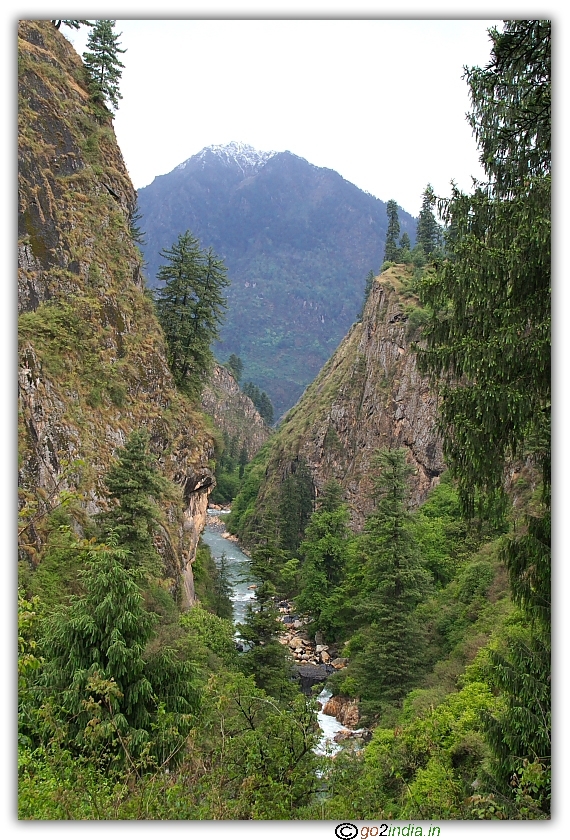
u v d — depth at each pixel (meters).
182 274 46.94
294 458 97.88
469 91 11.66
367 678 33.94
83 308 34.12
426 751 18.34
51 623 14.77
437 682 27.78
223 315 48.41
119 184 41.97
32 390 27.88
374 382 83.94
